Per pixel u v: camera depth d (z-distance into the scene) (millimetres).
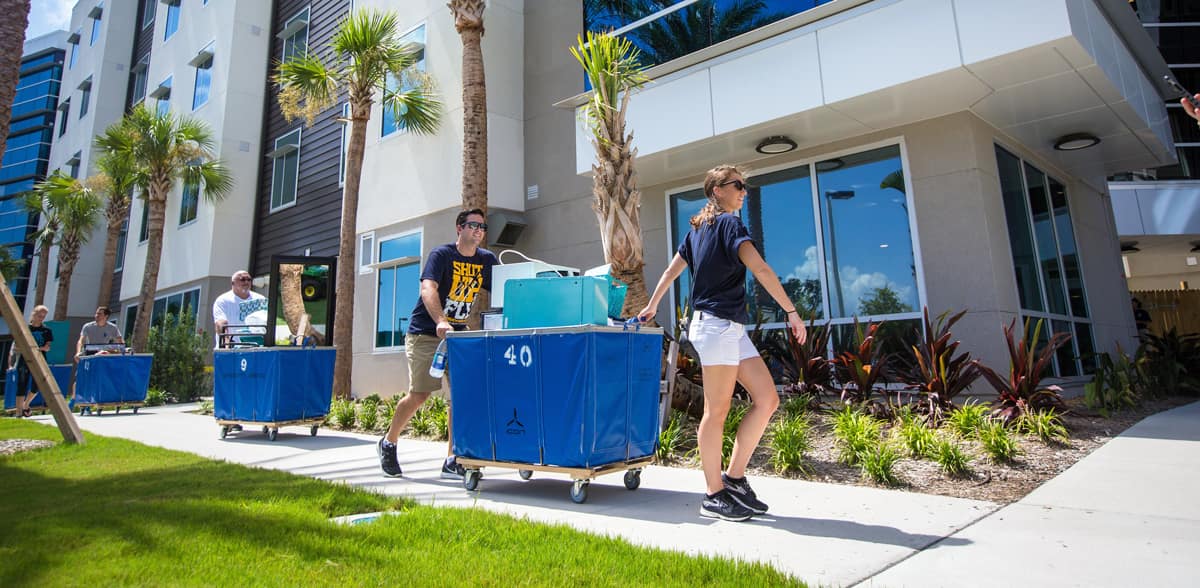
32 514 3078
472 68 9047
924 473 4062
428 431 6848
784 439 4426
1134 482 3531
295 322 10352
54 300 24438
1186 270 15414
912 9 5824
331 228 14055
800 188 7609
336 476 4484
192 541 2537
